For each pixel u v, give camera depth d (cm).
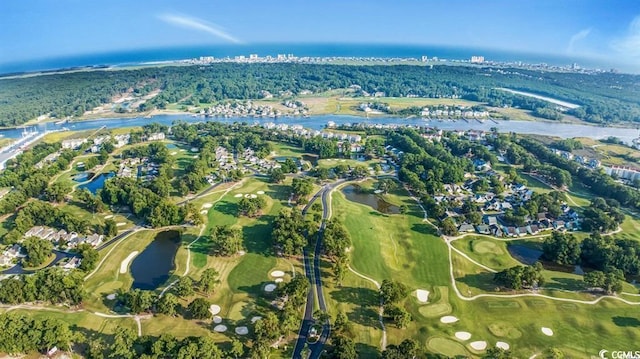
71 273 13800
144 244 16938
